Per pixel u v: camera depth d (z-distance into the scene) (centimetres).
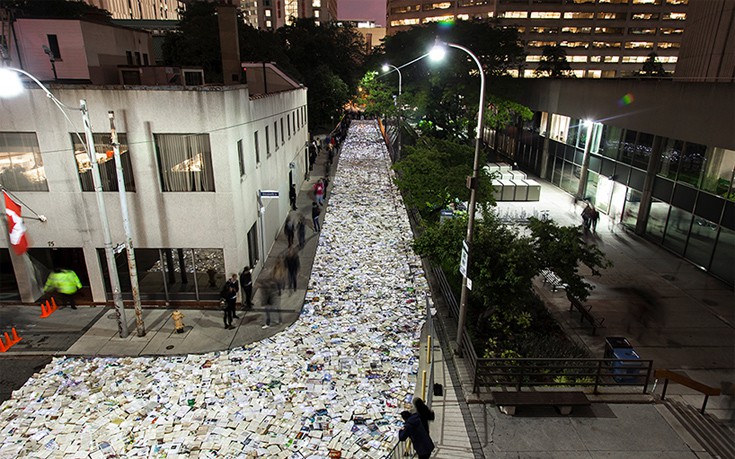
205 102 1397
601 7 9906
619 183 2623
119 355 1291
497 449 943
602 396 1106
